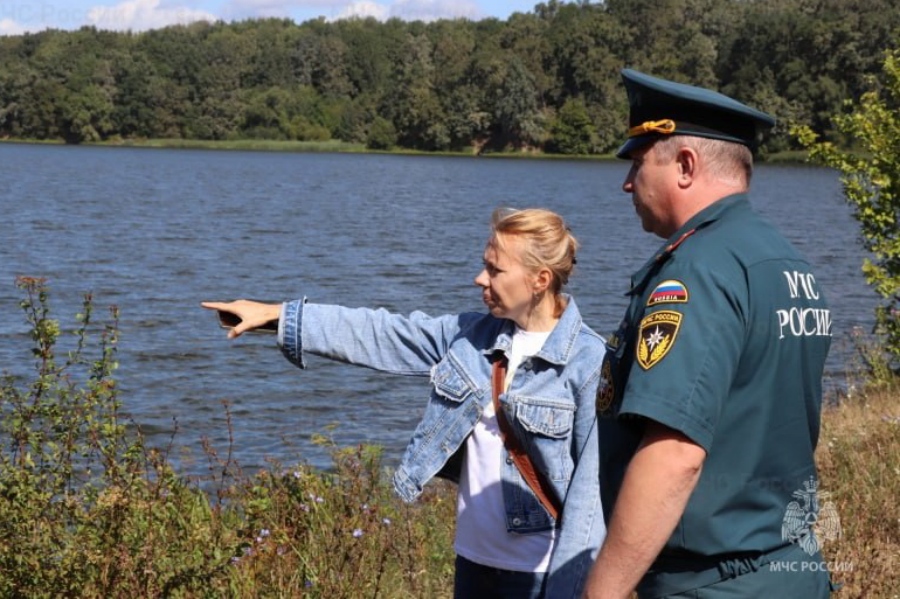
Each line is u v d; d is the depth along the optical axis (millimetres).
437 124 130750
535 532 3559
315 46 147375
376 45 149250
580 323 3574
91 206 48094
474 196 63875
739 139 2752
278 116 141500
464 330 3695
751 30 114000
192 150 133375
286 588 4449
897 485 6262
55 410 4645
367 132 139875
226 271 27375
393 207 53312
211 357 15961
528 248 3500
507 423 3561
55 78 140500
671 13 125500
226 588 4273
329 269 28359
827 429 8070
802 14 112375
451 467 3729
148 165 93250
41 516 4195
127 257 29359
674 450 2512
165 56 143625
